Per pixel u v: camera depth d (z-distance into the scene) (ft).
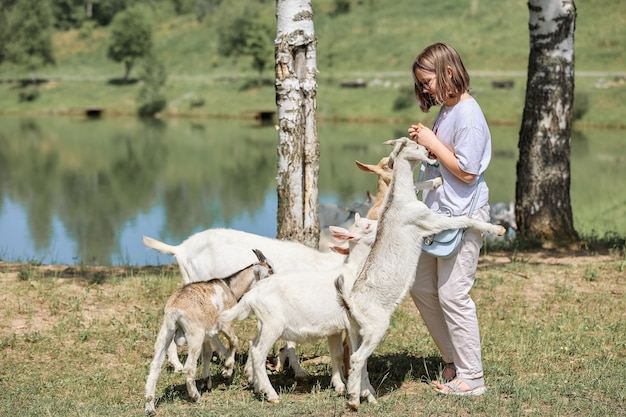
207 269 21.42
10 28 223.71
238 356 21.94
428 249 17.57
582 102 125.29
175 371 20.74
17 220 62.03
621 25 164.45
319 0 235.20
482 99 138.41
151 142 120.26
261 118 156.76
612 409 16.78
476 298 26.94
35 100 197.26
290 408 17.26
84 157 103.35
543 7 36.06
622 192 65.57
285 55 27.61
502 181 73.92
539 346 22.11
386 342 23.02
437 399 17.65
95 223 60.44
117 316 25.27
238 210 64.75
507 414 16.62
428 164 18.72
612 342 22.50
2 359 21.70
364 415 16.83
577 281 28.68
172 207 66.95
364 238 18.58
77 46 262.26
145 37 210.59
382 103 151.43
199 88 185.57
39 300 26.18
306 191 28.27
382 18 210.18
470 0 207.82
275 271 20.71
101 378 20.38
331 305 17.85
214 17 247.91
